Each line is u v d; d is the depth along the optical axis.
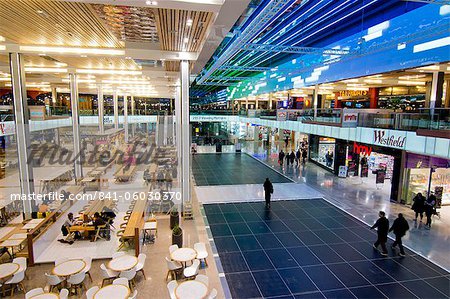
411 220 11.06
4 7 6.01
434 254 8.59
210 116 38.59
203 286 6.10
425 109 10.88
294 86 21.27
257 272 7.67
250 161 23.52
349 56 12.49
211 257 8.42
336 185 16.23
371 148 14.82
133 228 9.01
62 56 10.76
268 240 9.53
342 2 9.23
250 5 9.44
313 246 9.12
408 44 10.35
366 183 16.70
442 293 6.84
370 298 6.67
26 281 7.19
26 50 9.70
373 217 11.52
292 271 7.73
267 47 12.36
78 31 8.02
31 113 15.27
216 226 10.63
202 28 7.68
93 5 5.97
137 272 7.58
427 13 9.33
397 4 10.57
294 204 13.10
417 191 12.54
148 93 32.72
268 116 26.83
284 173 19.14
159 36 8.45
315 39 16.23
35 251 8.38
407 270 7.78
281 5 7.12
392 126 12.34
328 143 20.91
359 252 8.74
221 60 14.98
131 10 6.31
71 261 7.21
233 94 41.16
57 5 5.91
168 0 5.05
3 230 9.16
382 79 16.23
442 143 9.56
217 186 15.98
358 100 24.84
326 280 7.34
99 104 21.55
